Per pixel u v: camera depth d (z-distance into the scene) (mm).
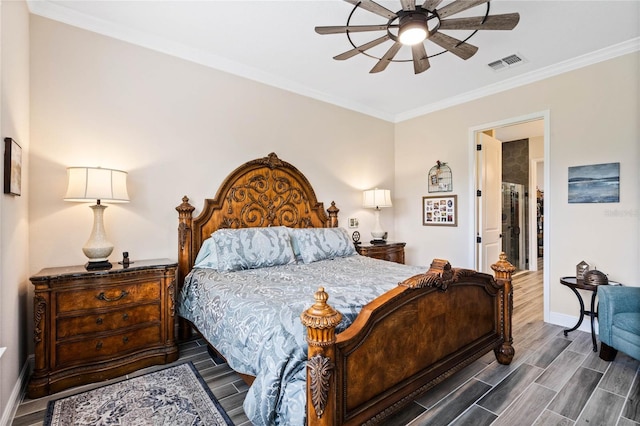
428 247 4605
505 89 3744
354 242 4250
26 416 1766
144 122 2795
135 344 2322
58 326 2039
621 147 2914
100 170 2287
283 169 3670
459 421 1745
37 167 2307
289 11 2424
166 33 2736
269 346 1436
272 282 2213
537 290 4789
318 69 3414
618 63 2928
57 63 2400
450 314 1987
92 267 2256
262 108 3545
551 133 3359
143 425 1685
